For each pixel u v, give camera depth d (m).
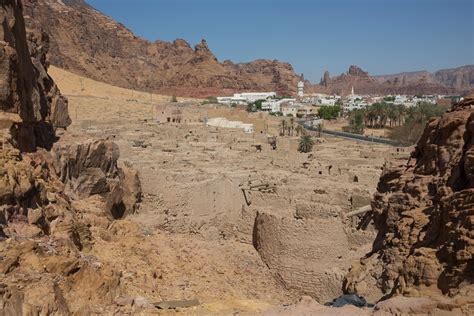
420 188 22.44
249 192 34.50
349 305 18.31
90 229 25.34
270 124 116.75
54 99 33.34
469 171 18.72
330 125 142.38
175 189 33.59
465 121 21.55
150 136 65.62
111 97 145.12
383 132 125.06
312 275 27.50
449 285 16.23
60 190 24.27
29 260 16.61
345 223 28.83
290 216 29.44
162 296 21.23
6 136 20.86
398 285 18.48
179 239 30.80
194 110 114.25
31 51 31.42
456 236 16.66
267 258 29.94
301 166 46.91
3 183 18.31
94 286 17.95
